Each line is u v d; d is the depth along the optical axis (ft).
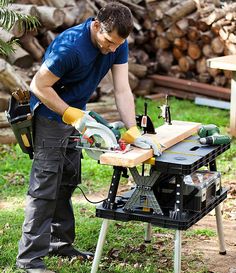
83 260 19.48
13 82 33.37
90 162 29.84
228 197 25.58
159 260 19.75
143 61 42.70
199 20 39.50
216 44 39.14
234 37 38.01
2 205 25.27
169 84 41.57
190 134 19.12
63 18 37.50
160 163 16.42
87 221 22.85
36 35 37.60
